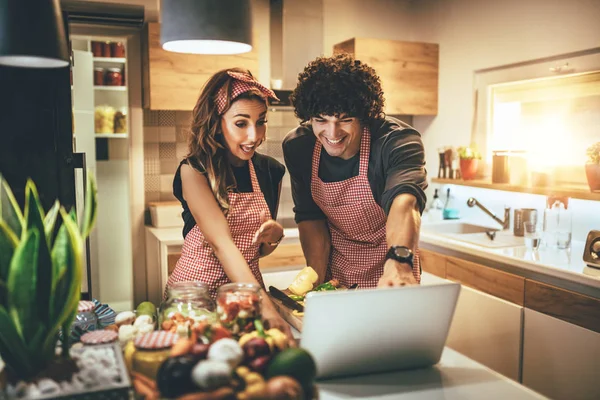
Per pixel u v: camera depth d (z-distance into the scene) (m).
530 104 3.61
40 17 1.23
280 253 3.87
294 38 4.19
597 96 3.17
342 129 1.69
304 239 2.08
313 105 1.62
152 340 1.13
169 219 4.02
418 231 1.56
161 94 3.74
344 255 2.06
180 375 0.94
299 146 1.98
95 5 3.74
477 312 3.17
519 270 2.94
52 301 1.08
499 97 3.87
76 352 1.13
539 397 1.15
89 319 1.39
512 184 3.57
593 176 2.99
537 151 3.58
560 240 3.18
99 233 4.83
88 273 1.67
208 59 3.82
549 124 3.48
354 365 1.23
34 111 1.51
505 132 3.83
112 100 4.77
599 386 2.48
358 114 1.65
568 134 3.36
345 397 1.14
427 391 1.18
